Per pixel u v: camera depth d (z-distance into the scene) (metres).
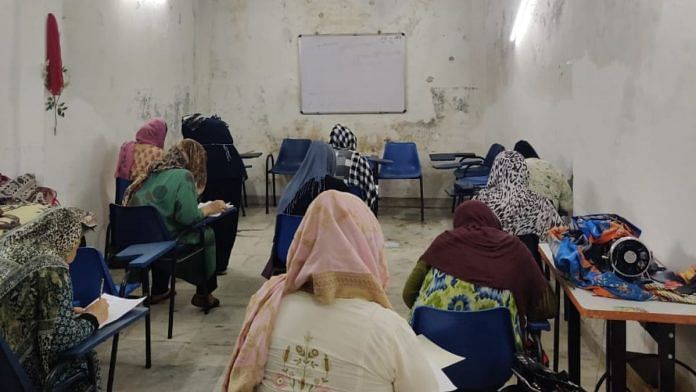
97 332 1.98
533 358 2.01
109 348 3.19
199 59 7.21
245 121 7.26
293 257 1.29
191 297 4.01
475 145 7.05
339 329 1.23
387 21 6.99
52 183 4.11
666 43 2.23
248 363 1.27
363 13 7.00
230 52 7.19
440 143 7.09
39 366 1.75
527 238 3.06
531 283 2.07
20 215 2.54
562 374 1.87
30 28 3.75
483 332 1.94
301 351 1.24
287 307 1.28
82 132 4.51
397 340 1.23
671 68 2.19
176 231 3.56
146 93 5.71
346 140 4.42
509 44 5.77
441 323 1.96
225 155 4.58
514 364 1.96
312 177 3.26
